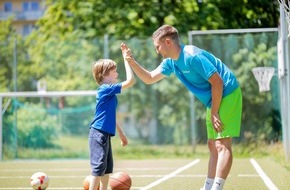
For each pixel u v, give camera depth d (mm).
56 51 24781
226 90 8508
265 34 20328
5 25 36344
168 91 22656
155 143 22766
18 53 24969
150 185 11758
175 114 22609
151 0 24828
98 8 25953
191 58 8430
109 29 25141
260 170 14555
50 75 24844
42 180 10008
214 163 9000
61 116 24031
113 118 8977
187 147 21984
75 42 24547
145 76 9273
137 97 22922
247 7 23703
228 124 8469
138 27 24672
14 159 21125
